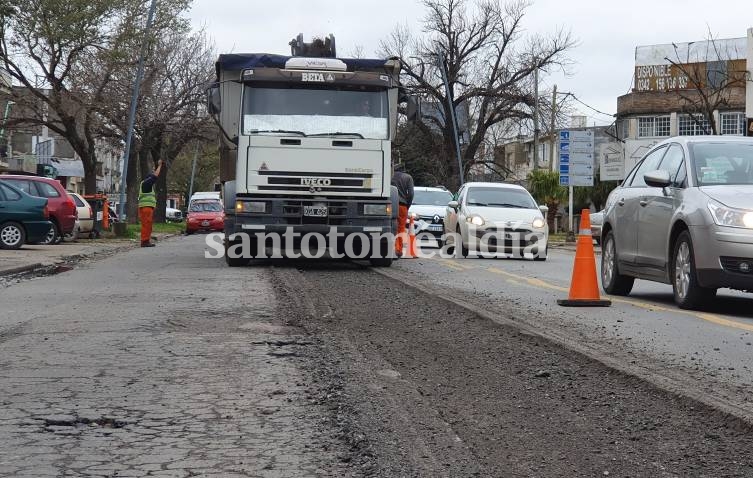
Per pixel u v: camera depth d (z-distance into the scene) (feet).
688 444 16.85
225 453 16.02
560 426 18.11
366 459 15.69
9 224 76.79
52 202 85.40
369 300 38.42
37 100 115.75
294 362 23.94
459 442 16.85
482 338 28.32
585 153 111.55
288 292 40.93
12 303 38.22
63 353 25.25
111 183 300.61
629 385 21.53
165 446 16.44
